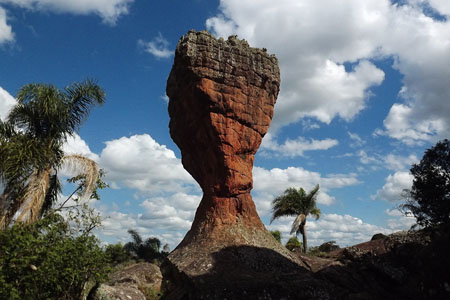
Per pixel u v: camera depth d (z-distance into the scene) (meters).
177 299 18.91
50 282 10.76
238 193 26.23
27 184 14.22
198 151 27.02
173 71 28.11
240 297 17.91
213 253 22.42
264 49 29.17
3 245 10.13
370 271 22.84
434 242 19.02
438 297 16.39
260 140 27.52
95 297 13.78
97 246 12.86
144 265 22.66
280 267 22.50
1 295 9.23
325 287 20.38
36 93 15.20
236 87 25.98
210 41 26.08
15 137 14.64
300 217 37.12
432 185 25.28
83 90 16.55
